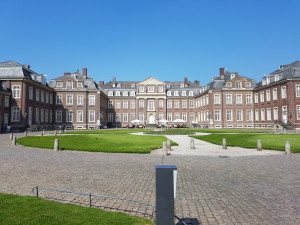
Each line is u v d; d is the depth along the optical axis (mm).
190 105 75000
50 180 8797
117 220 4934
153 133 36375
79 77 65188
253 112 58625
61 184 8273
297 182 8477
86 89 60188
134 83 79000
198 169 10898
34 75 49875
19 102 43594
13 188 7746
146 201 6605
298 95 44156
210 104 59656
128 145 19875
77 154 15531
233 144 20922
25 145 20203
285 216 5547
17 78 43469
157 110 72688
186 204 6402
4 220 4789
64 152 16453
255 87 57750
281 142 21562
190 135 32594
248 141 22891
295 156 14789
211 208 6105
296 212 5770
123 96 74562
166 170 4262
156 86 73062
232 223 5227
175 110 74875
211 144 22047
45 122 53875
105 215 5230
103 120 67750
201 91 70375
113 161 12930
